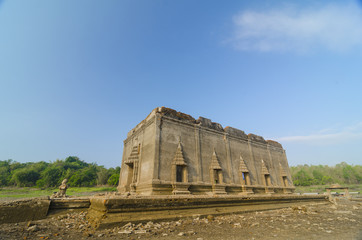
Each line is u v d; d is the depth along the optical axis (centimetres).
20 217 818
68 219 882
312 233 775
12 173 7194
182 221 964
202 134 1645
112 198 820
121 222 802
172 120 1480
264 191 1939
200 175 1458
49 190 5647
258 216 1220
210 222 984
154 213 930
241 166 1820
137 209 880
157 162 1279
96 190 5391
